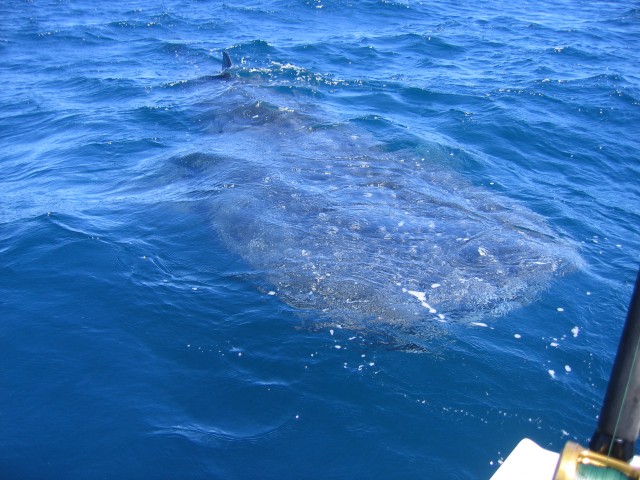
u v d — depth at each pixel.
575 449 2.84
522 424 5.17
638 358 2.77
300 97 13.41
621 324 6.41
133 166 10.27
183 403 5.32
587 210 8.91
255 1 24.22
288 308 6.34
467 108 12.76
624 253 7.84
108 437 4.97
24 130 12.59
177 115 12.66
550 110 12.73
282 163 9.55
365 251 6.94
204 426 5.09
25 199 9.18
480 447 4.95
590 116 12.51
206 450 4.85
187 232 7.86
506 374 5.62
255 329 6.12
